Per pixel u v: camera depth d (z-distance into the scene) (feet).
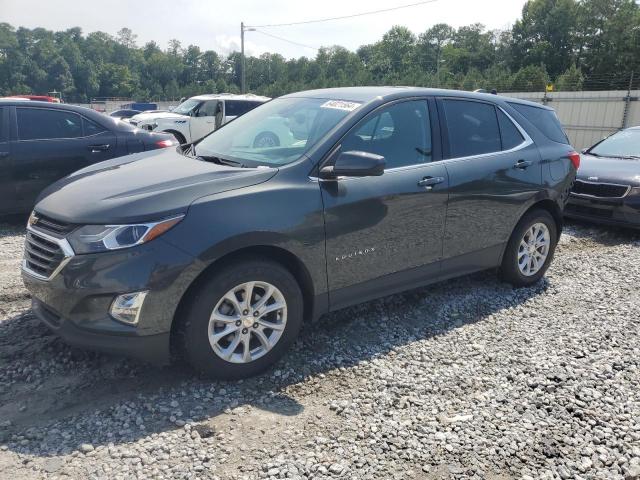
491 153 15.88
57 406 10.54
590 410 10.91
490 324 14.90
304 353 12.91
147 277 10.18
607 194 25.82
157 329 10.44
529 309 16.02
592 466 9.37
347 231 12.57
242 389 11.30
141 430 9.86
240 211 11.08
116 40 572.92
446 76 318.45
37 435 9.61
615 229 27.12
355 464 9.18
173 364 12.09
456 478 8.97
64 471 8.76
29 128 23.53
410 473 9.02
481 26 410.31
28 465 8.86
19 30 460.14
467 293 17.03
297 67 428.56
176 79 493.36
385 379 11.89
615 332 14.56
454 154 14.98
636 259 21.57
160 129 53.78
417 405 10.96
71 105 24.85
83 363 12.03
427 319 15.06
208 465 9.02
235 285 11.07
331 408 10.75
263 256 11.62
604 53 270.05
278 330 11.84
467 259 15.57
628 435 10.19
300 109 14.55
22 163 23.13
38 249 11.22
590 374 12.30
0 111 22.94
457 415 10.67
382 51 435.53
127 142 25.68
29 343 12.79
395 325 14.62
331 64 430.20
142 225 10.32
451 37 427.33
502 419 10.57
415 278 14.42
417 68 368.07
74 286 10.21
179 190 10.97
